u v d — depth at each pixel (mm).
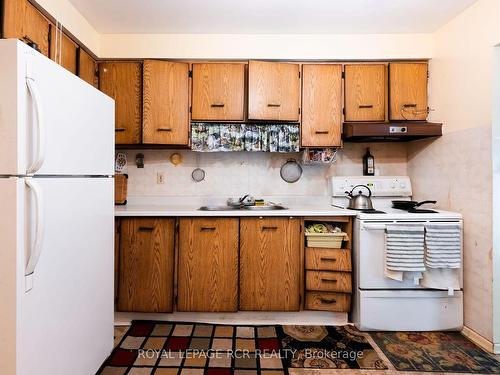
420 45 2436
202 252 2164
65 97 1238
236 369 1678
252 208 2527
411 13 2125
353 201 2383
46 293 1135
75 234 1326
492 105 1869
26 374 1032
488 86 1888
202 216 2162
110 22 2234
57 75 1185
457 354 1838
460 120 2123
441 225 2000
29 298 1046
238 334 2057
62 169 1220
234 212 2152
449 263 1987
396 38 2436
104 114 1609
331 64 2469
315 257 2186
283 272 2188
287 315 2232
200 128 2420
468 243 2049
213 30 2367
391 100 2453
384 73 2469
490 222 1881
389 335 2059
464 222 2086
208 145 2424
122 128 2373
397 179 2674
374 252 2084
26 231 1030
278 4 2014
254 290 2178
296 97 2422
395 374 1649
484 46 1914
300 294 2201
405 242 1997
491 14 1861
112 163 1715
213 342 1951
